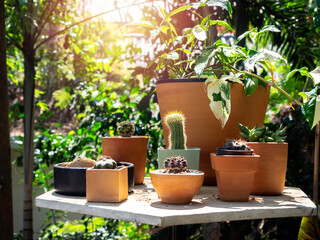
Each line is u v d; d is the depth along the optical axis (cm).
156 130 240
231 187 98
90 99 251
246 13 203
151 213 83
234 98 123
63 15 297
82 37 340
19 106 275
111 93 261
